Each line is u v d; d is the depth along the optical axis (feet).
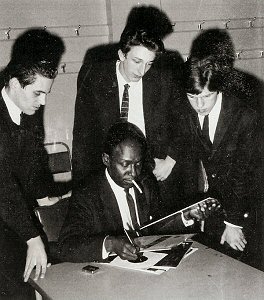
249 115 7.79
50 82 6.29
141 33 7.38
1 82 6.70
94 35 11.57
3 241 7.37
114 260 5.59
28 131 7.13
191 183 8.11
